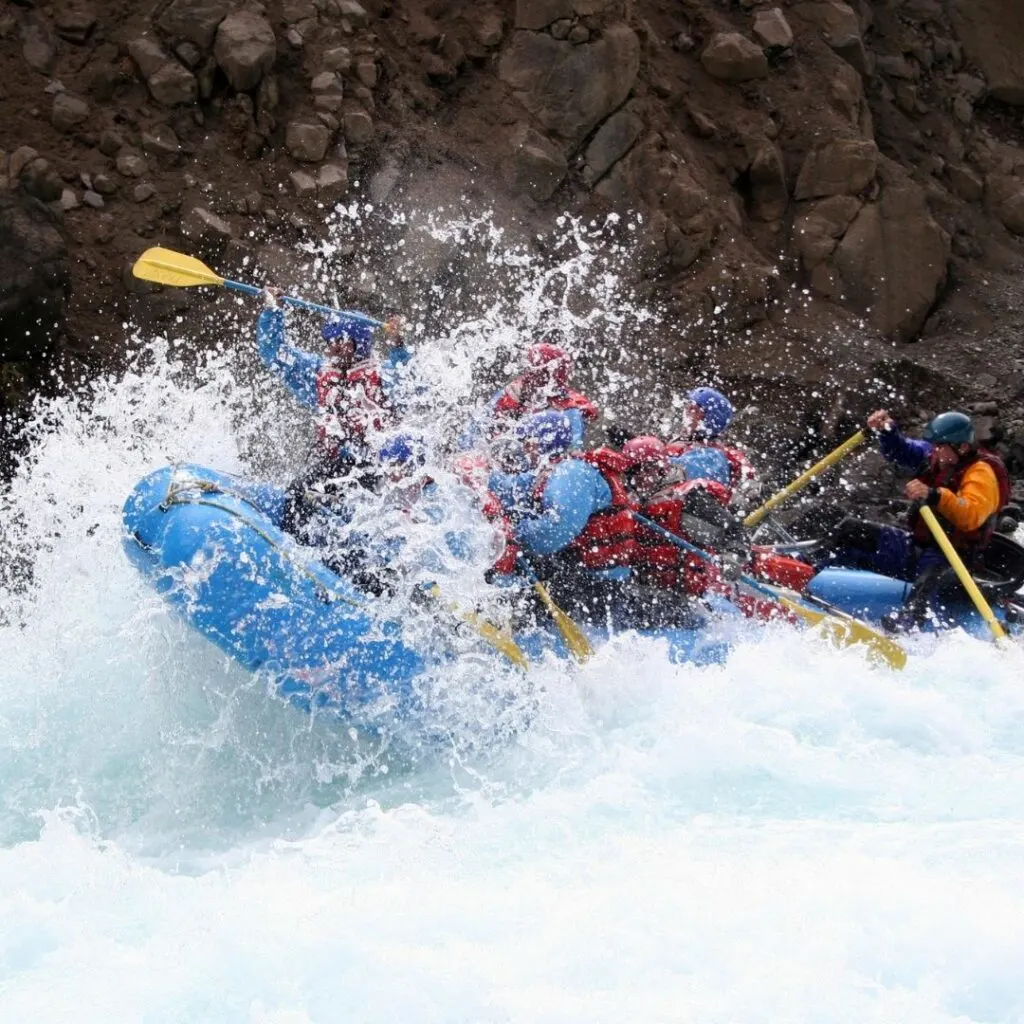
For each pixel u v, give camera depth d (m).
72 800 10.20
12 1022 6.91
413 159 21.72
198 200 20.44
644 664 11.41
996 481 13.54
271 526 10.65
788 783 9.86
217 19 21.36
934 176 26.94
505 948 7.53
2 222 18.03
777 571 13.25
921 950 7.36
